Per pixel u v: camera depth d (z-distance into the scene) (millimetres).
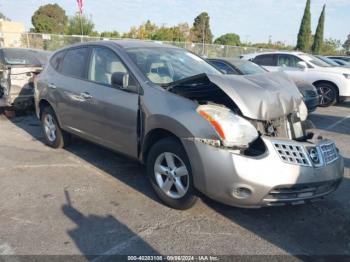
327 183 3008
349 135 6707
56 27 51406
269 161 2787
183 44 24250
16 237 2906
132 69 3709
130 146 3727
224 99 3379
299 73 10391
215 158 2838
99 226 3102
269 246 2850
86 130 4383
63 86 4660
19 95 6988
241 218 3281
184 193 3229
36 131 6414
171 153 3254
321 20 44031
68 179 4148
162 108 3246
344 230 3117
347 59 19797
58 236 2936
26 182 4039
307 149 2969
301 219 3293
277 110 3133
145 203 3545
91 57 4363
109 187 3932
